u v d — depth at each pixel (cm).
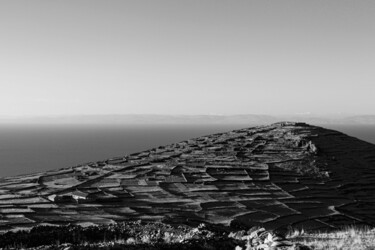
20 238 2180
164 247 1609
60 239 2230
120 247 1541
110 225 2606
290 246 1492
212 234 2088
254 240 1717
